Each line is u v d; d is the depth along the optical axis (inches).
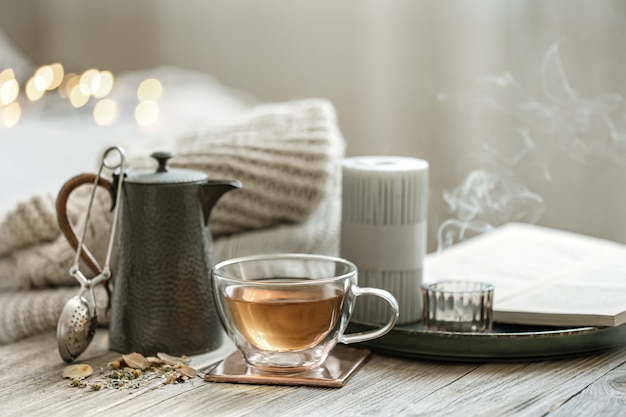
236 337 40.8
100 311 45.8
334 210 51.1
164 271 42.4
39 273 47.0
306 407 38.6
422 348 41.9
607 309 42.2
